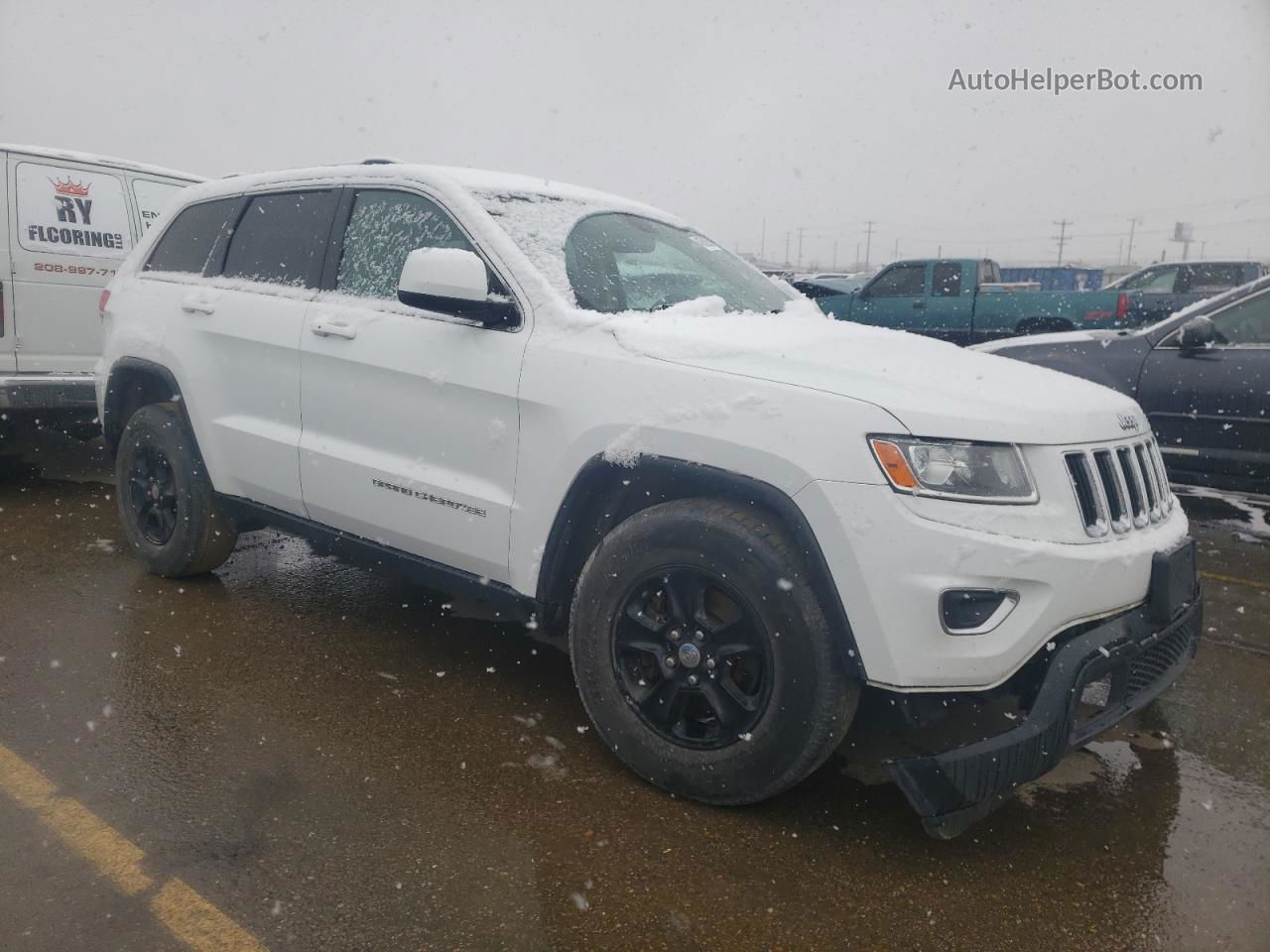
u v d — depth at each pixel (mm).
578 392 2918
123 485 4660
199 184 4723
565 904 2334
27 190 6426
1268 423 5914
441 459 3311
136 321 4531
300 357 3752
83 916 2213
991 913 2379
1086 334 6961
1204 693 3713
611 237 3652
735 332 3021
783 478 2525
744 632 2637
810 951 2217
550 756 3059
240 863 2434
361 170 3881
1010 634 2420
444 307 3152
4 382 6086
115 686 3424
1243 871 2588
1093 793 2977
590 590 2910
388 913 2271
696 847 2592
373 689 3512
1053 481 2562
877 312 15578
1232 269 13812
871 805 2836
